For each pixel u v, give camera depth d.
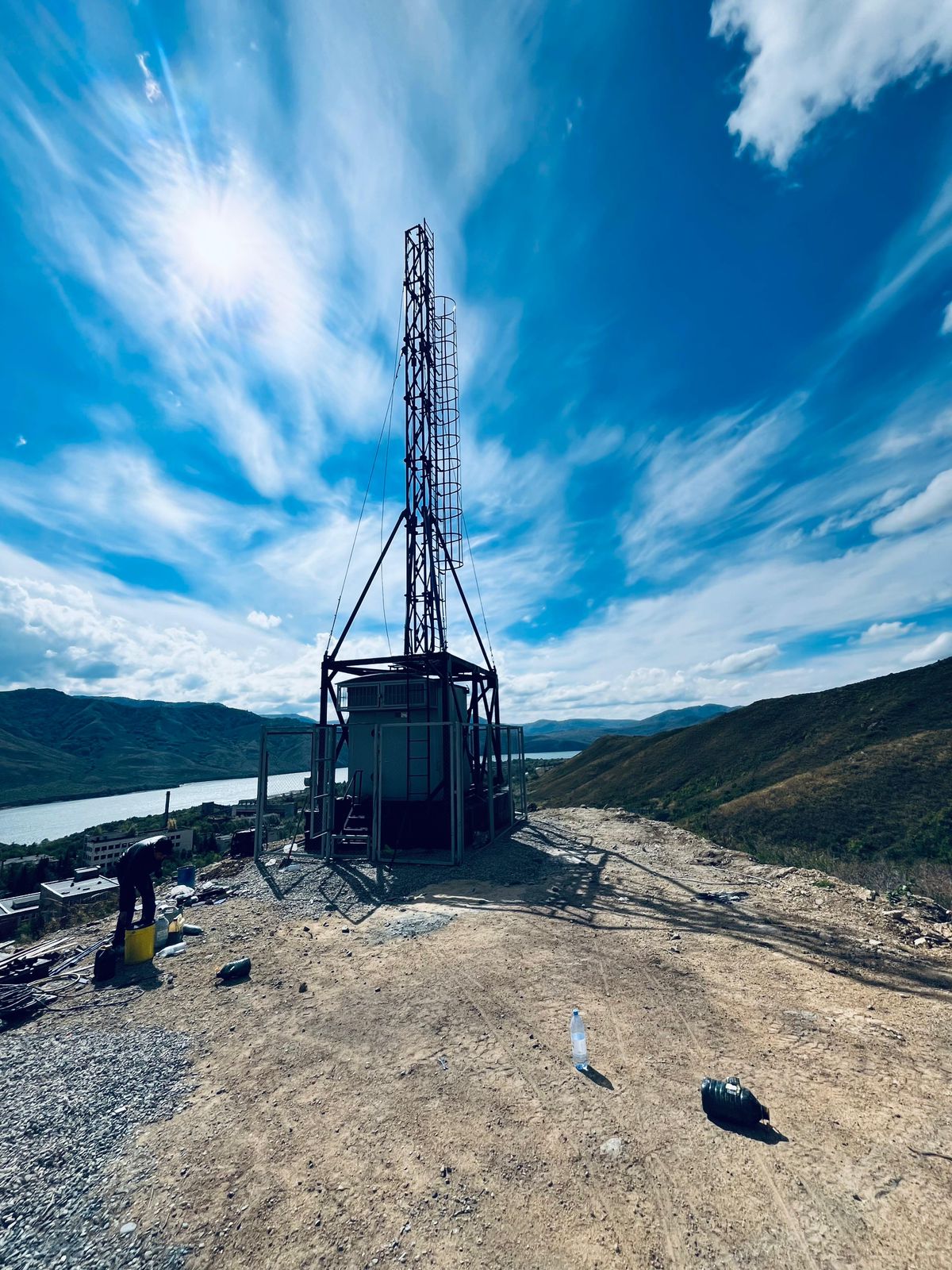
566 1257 3.52
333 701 18.55
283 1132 4.83
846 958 8.20
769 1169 4.18
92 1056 6.18
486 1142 4.60
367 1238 3.70
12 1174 4.38
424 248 22.73
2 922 12.65
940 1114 4.76
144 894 9.30
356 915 11.20
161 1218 3.92
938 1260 3.41
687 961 8.30
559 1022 6.63
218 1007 7.31
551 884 12.91
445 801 16.69
